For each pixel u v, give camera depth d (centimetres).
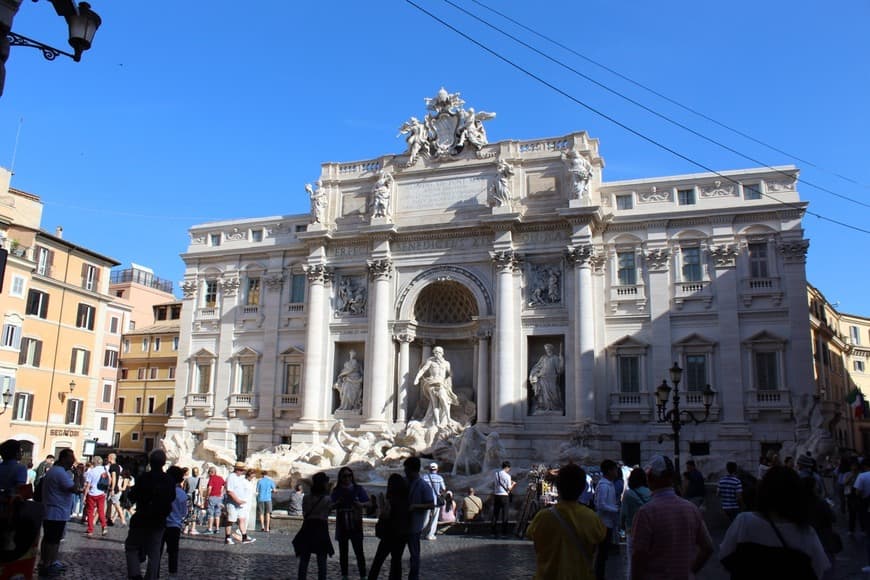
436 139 5359
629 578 938
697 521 912
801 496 766
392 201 5353
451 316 5350
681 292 4669
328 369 5331
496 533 2825
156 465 1502
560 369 4728
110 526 2994
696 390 4544
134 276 9231
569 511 905
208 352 5803
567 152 4925
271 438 5472
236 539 2547
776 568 738
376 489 3794
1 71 1125
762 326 4488
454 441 4362
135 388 7819
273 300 5709
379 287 5194
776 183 4625
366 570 1947
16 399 5472
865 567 1795
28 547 1186
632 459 4578
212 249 5966
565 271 4791
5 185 5262
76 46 1237
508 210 4897
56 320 5866
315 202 5550
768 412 4388
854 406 7169
